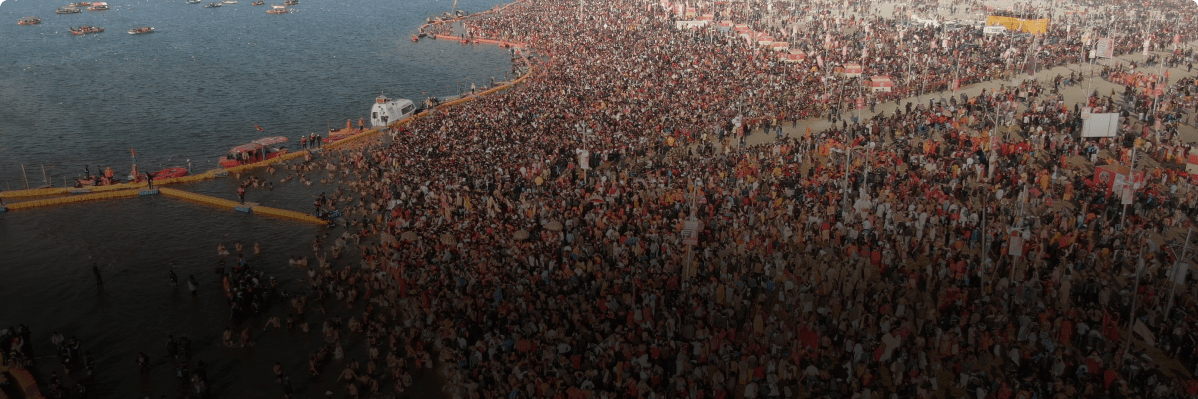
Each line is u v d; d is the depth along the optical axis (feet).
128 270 163.63
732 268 139.03
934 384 106.73
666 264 139.13
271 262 167.63
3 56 458.91
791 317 126.21
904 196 169.58
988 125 235.20
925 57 328.49
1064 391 99.04
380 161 234.17
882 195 169.37
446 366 122.62
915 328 123.95
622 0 615.98
